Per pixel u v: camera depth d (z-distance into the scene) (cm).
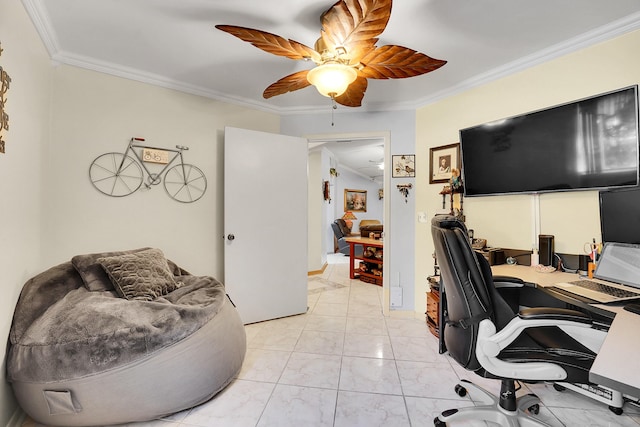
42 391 136
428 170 295
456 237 121
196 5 164
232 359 181
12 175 148
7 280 142
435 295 256
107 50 210
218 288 210
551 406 163
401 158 309
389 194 310
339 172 831
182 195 268
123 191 239
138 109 246
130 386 143
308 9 166
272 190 300
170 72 245
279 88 201
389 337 255
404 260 308
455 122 272
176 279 229
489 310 121
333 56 160
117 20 177
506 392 140
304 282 318
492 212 242
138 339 146
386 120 313
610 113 173
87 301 165
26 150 168
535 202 216
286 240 307
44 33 182
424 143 299
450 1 160
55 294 172
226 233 278
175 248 265
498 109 240
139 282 189
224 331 181
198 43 203
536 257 209
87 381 137
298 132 329
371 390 178
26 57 164
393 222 309
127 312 157
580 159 185
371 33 142
